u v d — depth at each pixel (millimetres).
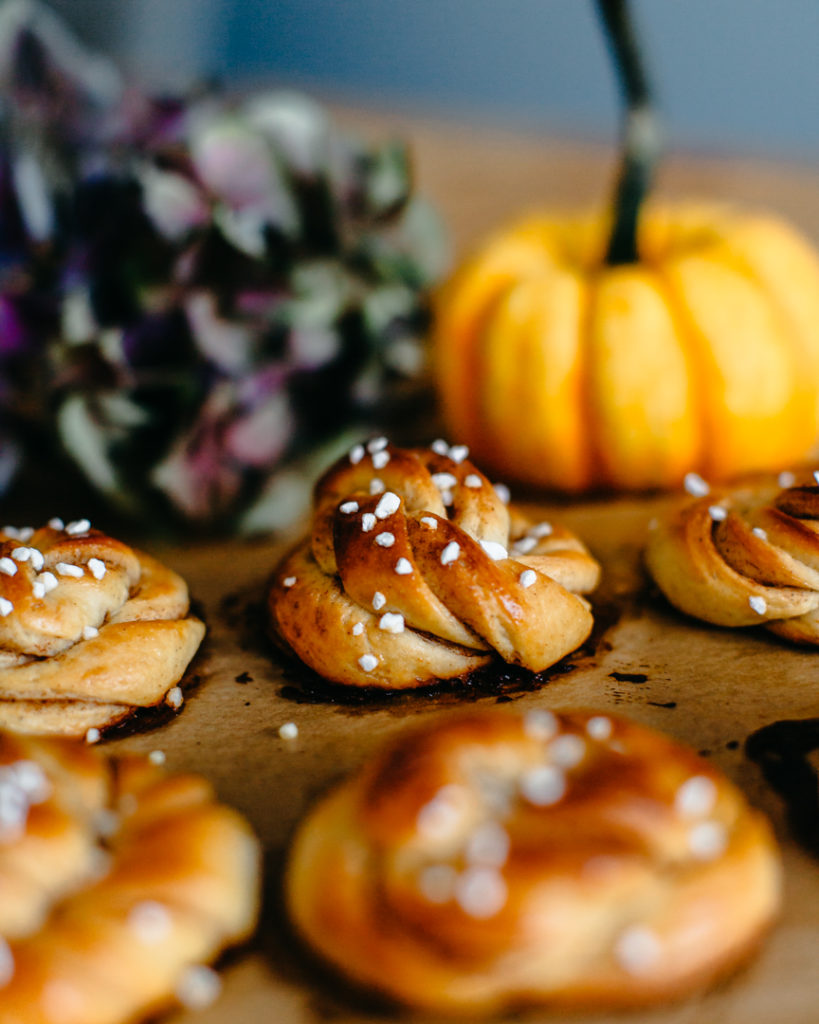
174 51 898
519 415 639
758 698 537
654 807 468
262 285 626
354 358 655
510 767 481
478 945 451
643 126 641
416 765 478
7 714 528
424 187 832
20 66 640
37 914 462
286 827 504
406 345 677
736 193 837
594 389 630
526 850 461
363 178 666
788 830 495
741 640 562
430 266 693
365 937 460
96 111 641
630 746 486
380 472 564
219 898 471
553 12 914
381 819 469
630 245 652
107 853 476
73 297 613
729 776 511
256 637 574
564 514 634
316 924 467
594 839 463
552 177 839
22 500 664
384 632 542
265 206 627
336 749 527
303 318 625
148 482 627
